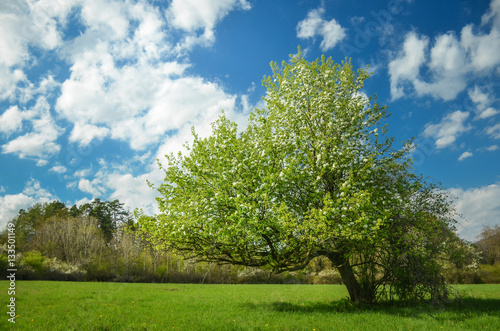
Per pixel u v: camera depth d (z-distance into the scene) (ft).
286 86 52.37
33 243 216.74
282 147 47.75
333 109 50.62
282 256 45.44
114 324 35.73
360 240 43.68
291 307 51.49
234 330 33.04
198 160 48.06
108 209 299.99
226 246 46.32
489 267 123.13
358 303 49.75
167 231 45.65
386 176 49.37
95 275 168.45
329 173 46.42
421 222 46.11
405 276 46.24
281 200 44.55
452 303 47.88
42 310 44.80
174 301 61.11
